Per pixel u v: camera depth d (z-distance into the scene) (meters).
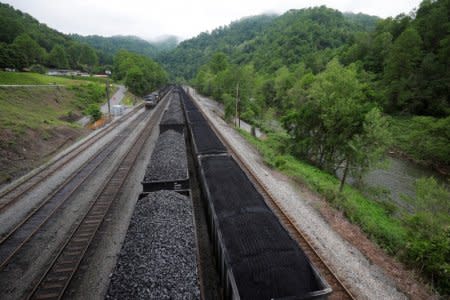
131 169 17.81
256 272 5.87
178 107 36.84
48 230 10.70
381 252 9.78
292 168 20.03
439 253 8.67
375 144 17.17
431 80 39.88
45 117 29.25
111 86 75.44
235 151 23.00
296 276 5.86
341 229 11.22
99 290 7.75
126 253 7.33
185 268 6.83
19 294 7.55
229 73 50.22
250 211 8.41
